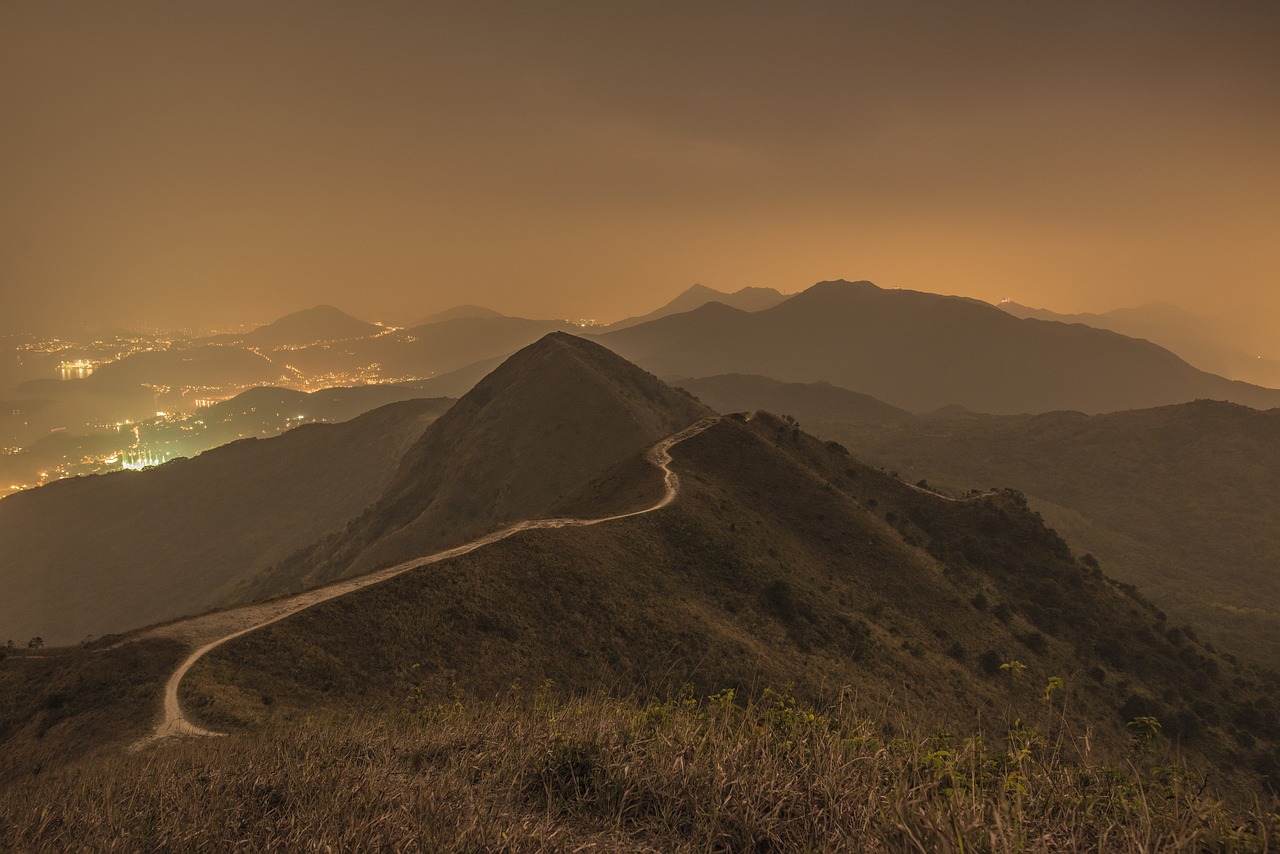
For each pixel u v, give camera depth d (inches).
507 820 161.9
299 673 1296.8
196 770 235.9
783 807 159.5
